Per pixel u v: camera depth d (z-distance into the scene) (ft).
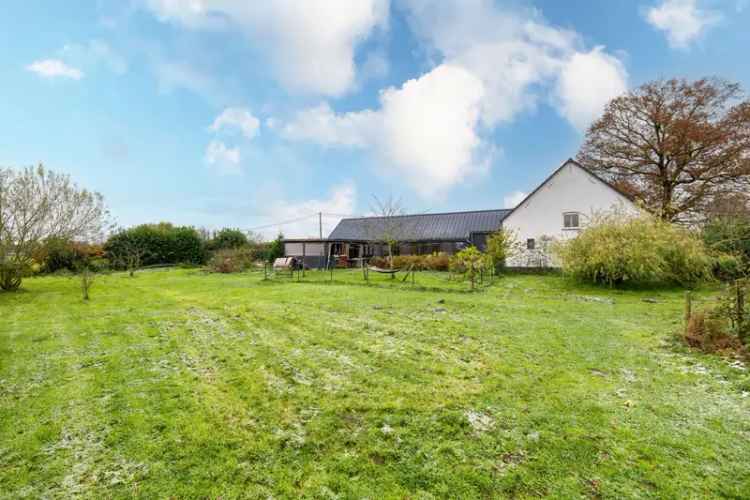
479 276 54.03
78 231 50.72
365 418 12.34
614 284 46.11
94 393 14.39
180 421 12.18
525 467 9.67
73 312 30.94
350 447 10.74
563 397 13.65
